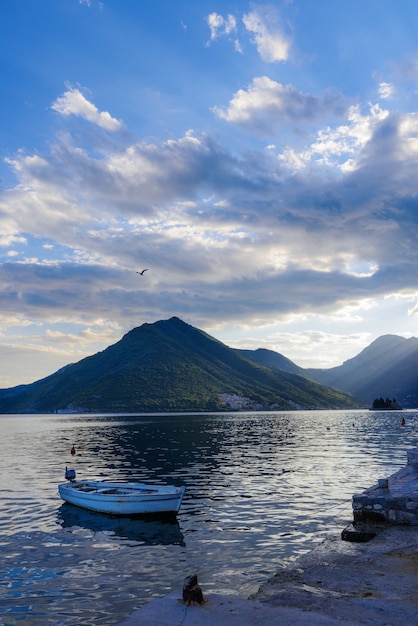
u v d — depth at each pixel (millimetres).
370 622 10359
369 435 110438
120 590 18031
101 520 29500
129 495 30250
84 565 21016
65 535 26141
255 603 10875
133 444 88500
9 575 19828
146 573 19812
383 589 12906
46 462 61656
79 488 35219
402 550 16766
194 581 11008
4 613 16031
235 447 79500
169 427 152500
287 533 24844
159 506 29484
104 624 15141
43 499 36438
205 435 112188
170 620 9844
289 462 57125
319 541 23266
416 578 13727
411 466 29703
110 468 54000
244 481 42656
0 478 47469
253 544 23141
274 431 127938
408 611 11047
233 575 19016
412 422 189750
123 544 24250
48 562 21531
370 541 18312
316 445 82750
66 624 15164
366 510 21188
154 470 51438
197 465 55125
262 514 29297
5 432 145000
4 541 25047
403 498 20594
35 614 15945
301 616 10125
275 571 19297
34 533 26656
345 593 12703
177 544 23812
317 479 43125
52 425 197250
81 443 94688
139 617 9984
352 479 42938
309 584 13711
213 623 9711
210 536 24891
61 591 18000
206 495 36125
